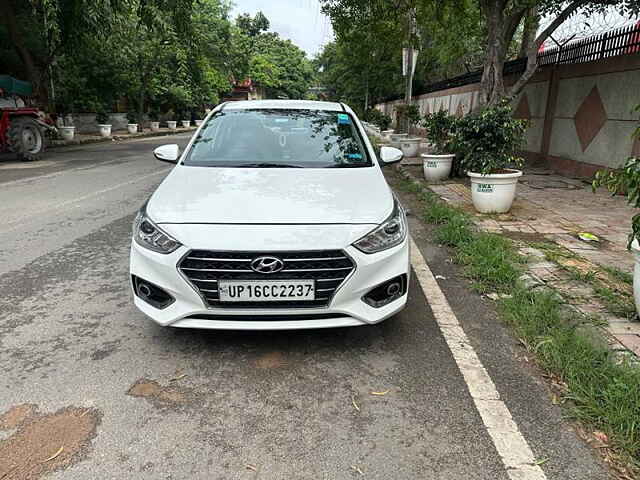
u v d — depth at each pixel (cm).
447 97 1902
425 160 940
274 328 272
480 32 1545
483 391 261
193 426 233
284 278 265
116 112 2869
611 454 214
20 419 236
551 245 501
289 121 436
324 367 285
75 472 203
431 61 2634
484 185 637
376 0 1136
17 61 1761
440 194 801
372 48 1529
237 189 317
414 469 207
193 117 3728
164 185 335
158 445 220
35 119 1306
